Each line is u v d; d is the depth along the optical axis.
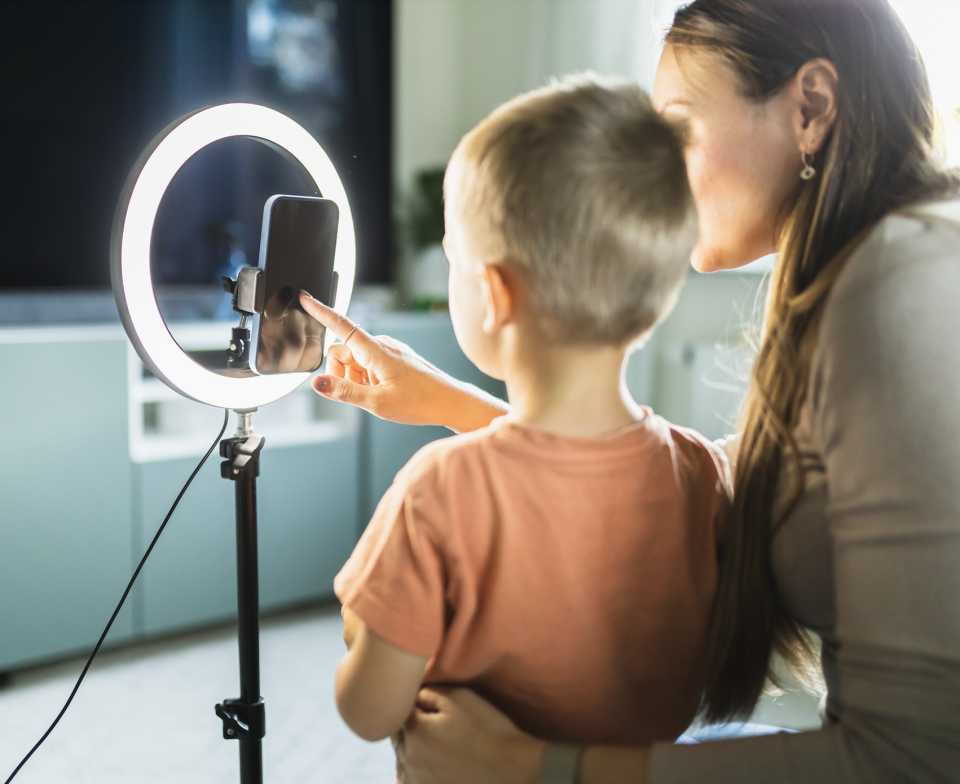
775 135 0.66
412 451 2.67
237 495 0.81
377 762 1.72
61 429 1.99
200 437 2.32
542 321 0.58
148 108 2.38
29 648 1.99
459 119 3.36
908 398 0.51
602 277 0.56
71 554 2.03
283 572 2.42
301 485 2.44
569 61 3.04
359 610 0.56
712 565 0.65
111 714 1.87
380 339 0.87
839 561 0.54
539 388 0.59
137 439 2.15
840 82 0.63
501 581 0.57
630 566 0.59
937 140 0.69
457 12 3.28
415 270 3.19
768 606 0.63
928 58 1.86
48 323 2.26
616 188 0.55
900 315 0.52
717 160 0.68
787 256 0.65
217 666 2.12
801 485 0.59
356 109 2.90
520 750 0.55
